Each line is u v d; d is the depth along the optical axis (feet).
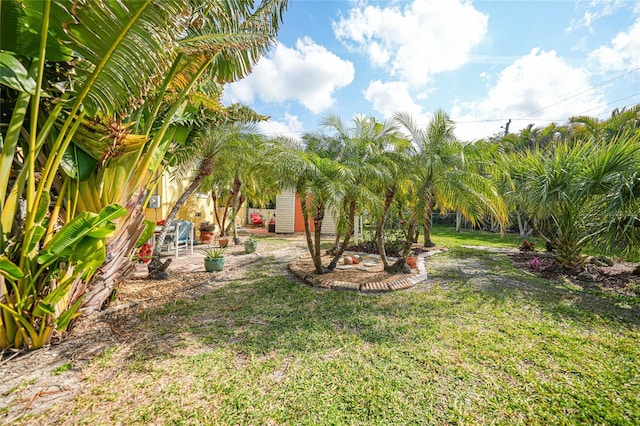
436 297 15.34
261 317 12.50
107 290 11.62
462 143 19.47
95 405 7.03
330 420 6.70
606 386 7.93
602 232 17.93
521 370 8.68
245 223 61.57
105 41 7.38
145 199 13.50
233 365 8.81
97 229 8.65
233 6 10.38
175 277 19.17
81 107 9.27
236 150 26.86
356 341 10.38
